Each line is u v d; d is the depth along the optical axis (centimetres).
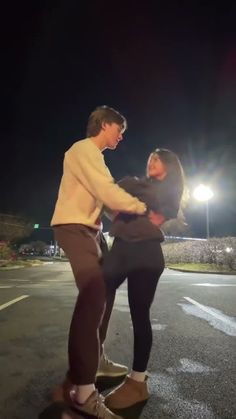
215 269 1938
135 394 252
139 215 253
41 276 1568
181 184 270
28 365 336
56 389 254
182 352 378
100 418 226
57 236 250
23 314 592
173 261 2862
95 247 245
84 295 235
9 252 3225
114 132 269
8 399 262
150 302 259
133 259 253
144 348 256
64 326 502
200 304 701
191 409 247
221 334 459
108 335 452
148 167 280
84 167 242
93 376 229
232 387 284
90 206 246
